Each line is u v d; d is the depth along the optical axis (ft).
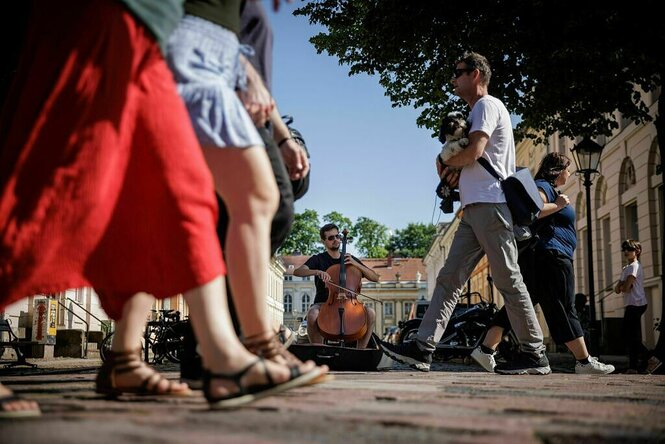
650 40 39.01
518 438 4.88
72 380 13.20
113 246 6.22
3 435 4.25
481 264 143.84
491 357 19.77
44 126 5.97
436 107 50.65
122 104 6.09
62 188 5.84
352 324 28.25
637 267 32.40
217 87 7.14
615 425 5.90
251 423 5.17
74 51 6.09
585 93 44.19
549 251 20.33
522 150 118.21
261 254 7.23
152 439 4.20
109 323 59.98
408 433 4.93
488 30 42.91
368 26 45.93
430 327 19.11
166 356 37.91
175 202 6.20
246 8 8.40
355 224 351.67
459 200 19.53
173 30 6.69
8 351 43.60
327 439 4.56
